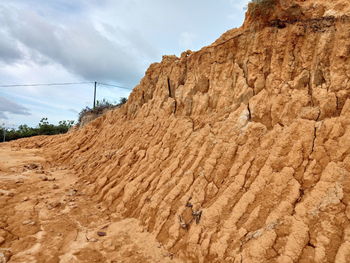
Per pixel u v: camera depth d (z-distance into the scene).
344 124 6.01
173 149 10.22
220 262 5.67
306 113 6.85
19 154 19.62
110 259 6.51
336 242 4.65
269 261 5.05
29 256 6.58
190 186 8.07
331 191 5.25
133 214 8.77
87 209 9.62
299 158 6.21
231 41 10.10
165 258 6.44
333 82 6.81
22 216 8.79
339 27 7.14
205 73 10.97
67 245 7.17
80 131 21.47
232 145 7.93
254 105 8.22
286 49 8.22
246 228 5.89
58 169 15.45
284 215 5.54
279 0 8.56
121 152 12.84
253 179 6.83
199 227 6.62
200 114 10.39
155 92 13.95
